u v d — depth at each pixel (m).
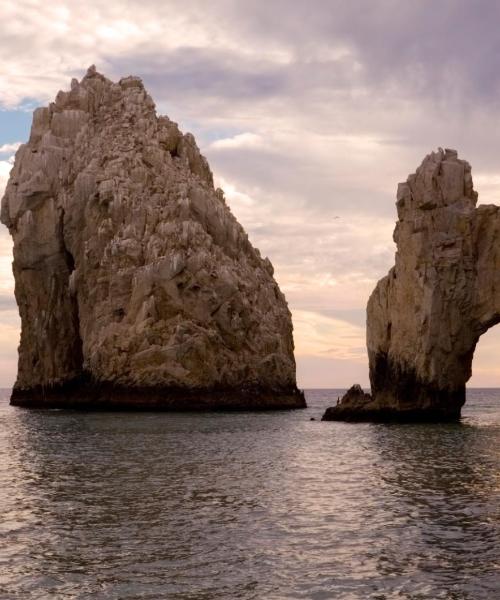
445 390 62.72
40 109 104.75
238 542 23.14
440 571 20.42
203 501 29.06
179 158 104.25
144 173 95.69
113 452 44.69
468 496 29.73
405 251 62.75
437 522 25.47
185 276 87.56
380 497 29.77
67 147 101.06
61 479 34.44
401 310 62.84
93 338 89.44
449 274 61.38
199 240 91.38
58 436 55.56
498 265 61.47
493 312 61.44
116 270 89.50
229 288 89.44
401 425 61.06
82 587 19.25
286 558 21.58
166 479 34.25
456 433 54.22
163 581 19.67
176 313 86.88
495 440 49.38
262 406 89.00
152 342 85.75
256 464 39.28
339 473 36.09
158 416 75.94
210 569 20.59
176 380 84.88
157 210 92.88
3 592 18.94
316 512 27.11
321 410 89.75
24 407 99.62
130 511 27.31
